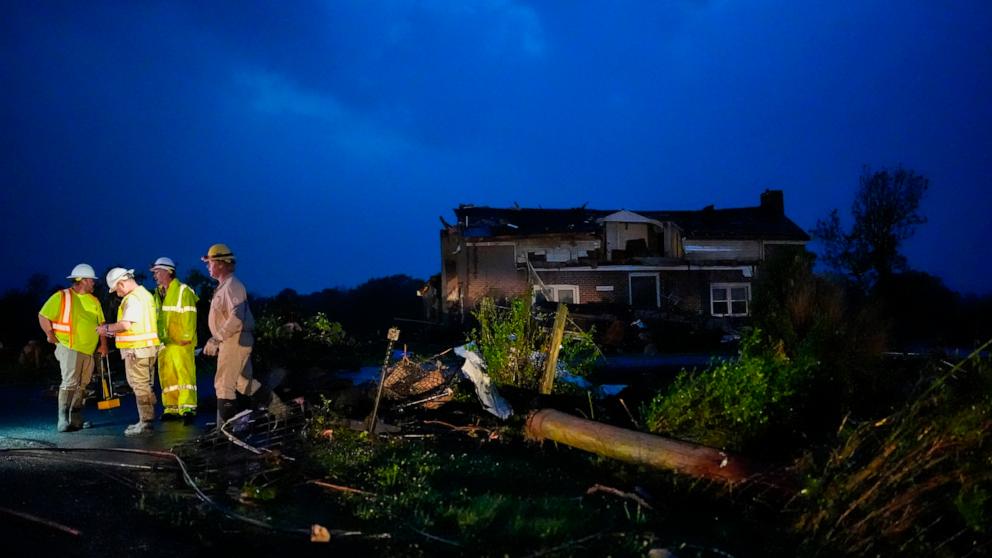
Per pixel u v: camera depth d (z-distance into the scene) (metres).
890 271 30.86
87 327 8.91
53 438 8.27
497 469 6.27
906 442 4.58
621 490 5.81
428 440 7.44
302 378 10.69
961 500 4.33
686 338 25.14
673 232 31.83
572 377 9.34
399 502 5.31
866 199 31.81
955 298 28.67
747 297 31.67
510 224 31.94
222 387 8.10
